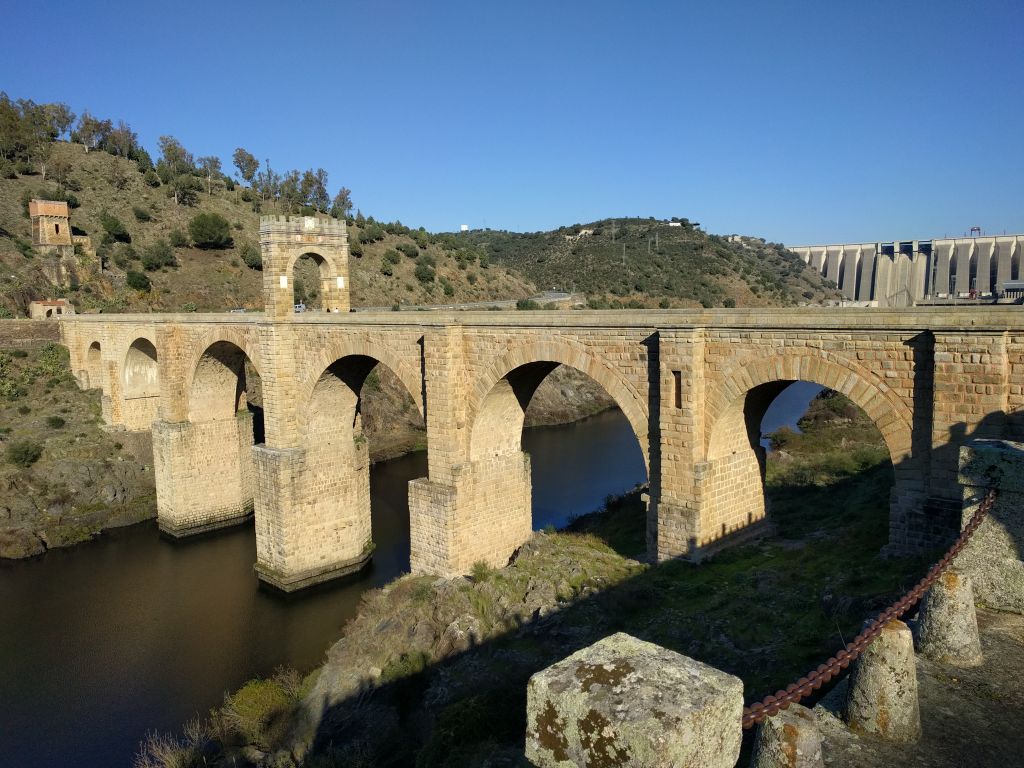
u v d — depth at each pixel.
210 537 49.59
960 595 11.33
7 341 66.44
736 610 21.11
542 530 38.66
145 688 30.78
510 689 21.03
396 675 25.86
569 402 87.94
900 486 20.47
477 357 30.91
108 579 42.75
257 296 99.69
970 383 18.61
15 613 38.56
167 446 48.12
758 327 22.84
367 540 42.12
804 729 7.44
